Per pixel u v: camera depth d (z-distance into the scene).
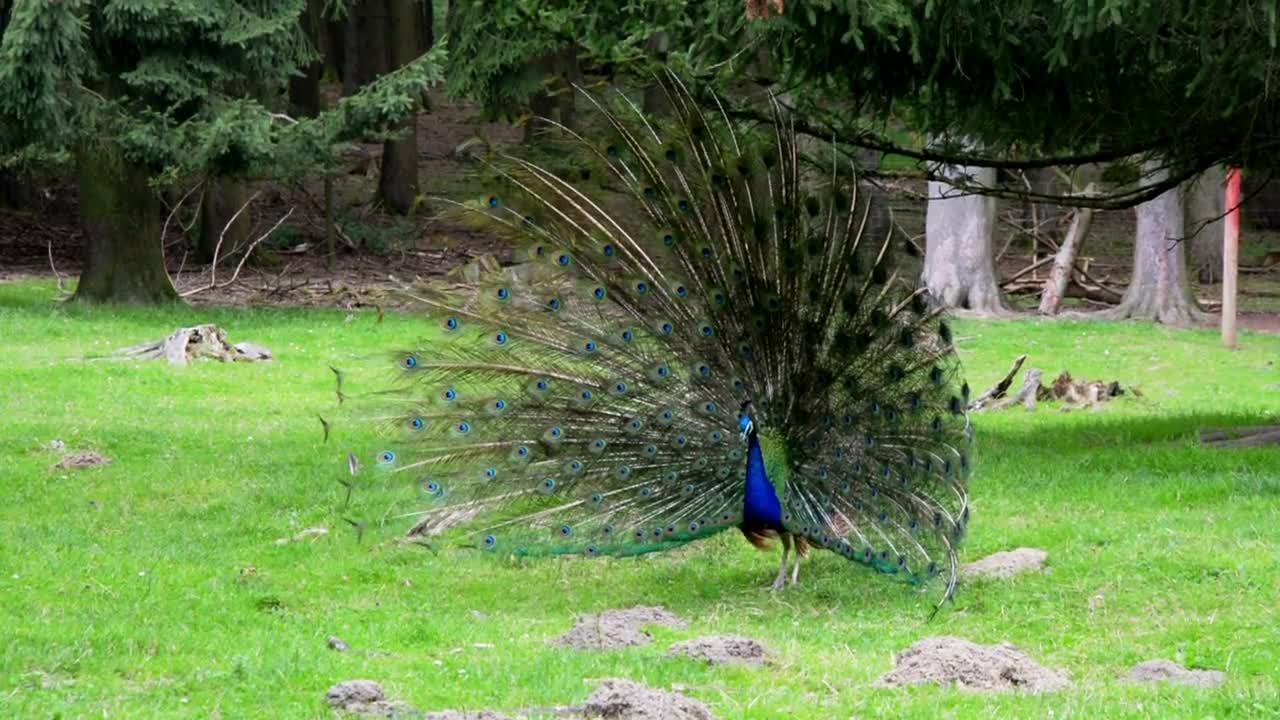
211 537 13.18
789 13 14.45
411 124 44.47
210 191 39.00
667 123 11.23
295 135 29.02
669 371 10.74
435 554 12.54
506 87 30.05
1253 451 16.44
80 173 31.20
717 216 10.89
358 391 22.33
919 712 7.89
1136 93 16.30
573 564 12.38
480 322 10.88
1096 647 9.49
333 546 12.89
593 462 10.65
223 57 29.19
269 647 9.39
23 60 26.92
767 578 11.78
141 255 31.64
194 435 18.33
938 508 10.50
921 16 14.80
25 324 27.88
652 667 8.84
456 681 8.67
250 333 28.27
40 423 18.67
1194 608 10.32
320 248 40.94
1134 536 12.43
